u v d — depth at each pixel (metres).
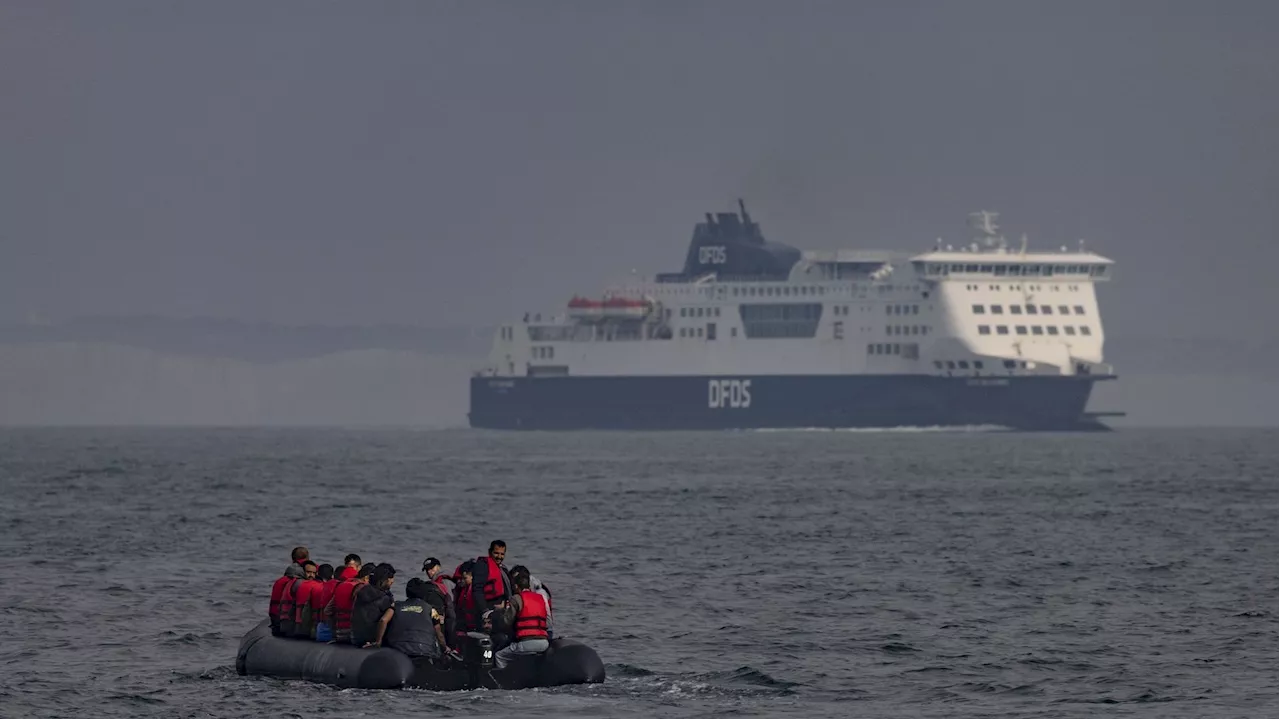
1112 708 155.12
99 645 189.00
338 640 159.25
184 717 147.75
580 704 151.12
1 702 155.75
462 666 154.62
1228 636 196.88
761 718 149.75
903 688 164.88
